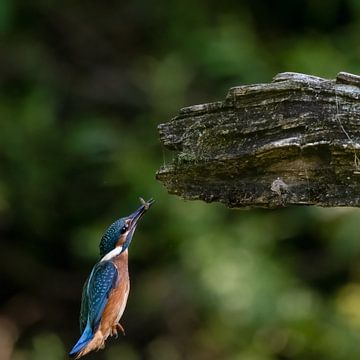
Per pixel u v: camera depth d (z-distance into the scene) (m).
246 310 12.73
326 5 14.10
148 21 14.77
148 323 14.13
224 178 5.99
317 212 12.95
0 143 13.76
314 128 5.79
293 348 13.12
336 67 12.98
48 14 14.86
